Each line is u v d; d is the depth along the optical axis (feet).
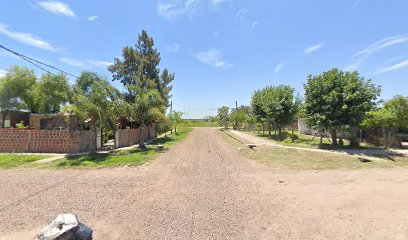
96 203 20.47
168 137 106.32
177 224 16.44
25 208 19.04
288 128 141.08
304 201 21.06
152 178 29.81
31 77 80.89
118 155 47.29
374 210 18.63
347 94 55.01
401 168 36.14
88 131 54.19
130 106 59.00
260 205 20.22
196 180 29.07
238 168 36.94
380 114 58.08
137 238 14.43
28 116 79.41
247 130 174.50
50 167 35.94
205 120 349.82
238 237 14.64
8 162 38.68
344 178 29.37
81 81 68.80
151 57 121.90
